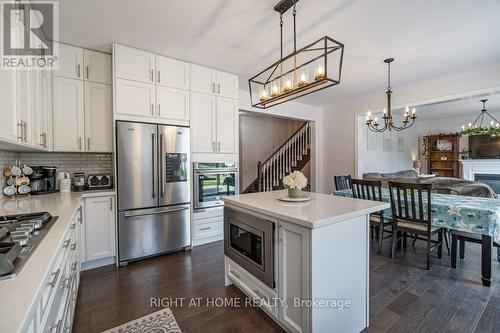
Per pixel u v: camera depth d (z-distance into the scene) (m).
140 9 2.21
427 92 4.29
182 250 3.32
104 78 3.03
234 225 2.23
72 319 1.79
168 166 3.15
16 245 1.07
